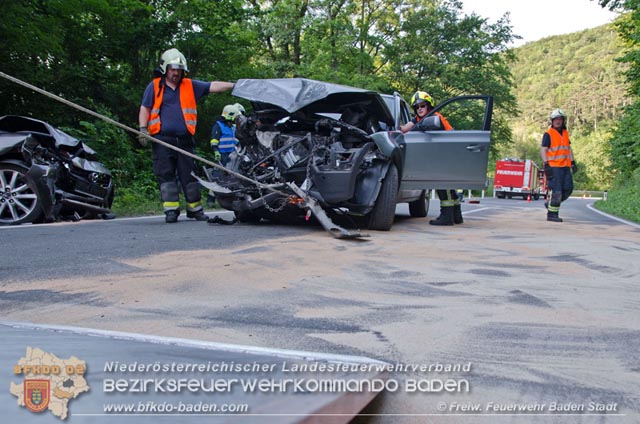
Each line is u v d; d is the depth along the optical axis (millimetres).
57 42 10891
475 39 33438
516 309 2520
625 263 4051
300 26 26156
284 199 6109
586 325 2264
